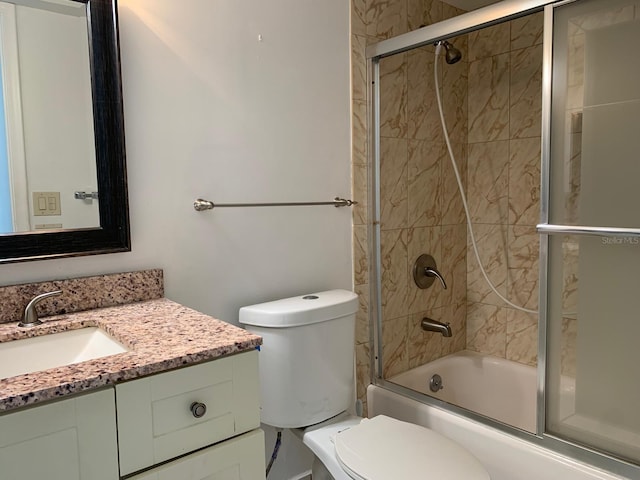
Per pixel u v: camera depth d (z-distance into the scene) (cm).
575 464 150
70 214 138
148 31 149
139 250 151
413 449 145
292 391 160
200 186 163
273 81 179
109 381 93
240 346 111
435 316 246
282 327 157
